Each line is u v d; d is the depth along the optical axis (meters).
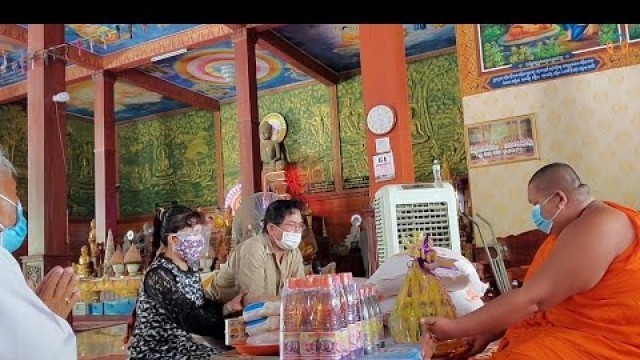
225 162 17.20
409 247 2.30
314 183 15.55
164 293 2.99
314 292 1.82
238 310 3.08
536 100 9.14
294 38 12.67
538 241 8.48
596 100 8.74
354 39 12.91
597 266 2.10
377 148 7.34
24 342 1.66
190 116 17.89
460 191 12.00
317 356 1.76
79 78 13.20
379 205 3.87
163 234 3.12
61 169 8.43
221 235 9.80
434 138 14.10
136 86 15.09
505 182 9.24
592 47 8.84
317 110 15.73
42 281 2.06
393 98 7.30
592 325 2.14
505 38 9.45
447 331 2.08
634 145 8.44
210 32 11.49
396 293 2.44
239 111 11.05
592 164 8.70
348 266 12.89
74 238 17.16
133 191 18.45
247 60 11.06
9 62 12.83
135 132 18.66
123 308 10.13
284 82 15.93
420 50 14.18
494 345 2.81
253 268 3.44
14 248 2.18
